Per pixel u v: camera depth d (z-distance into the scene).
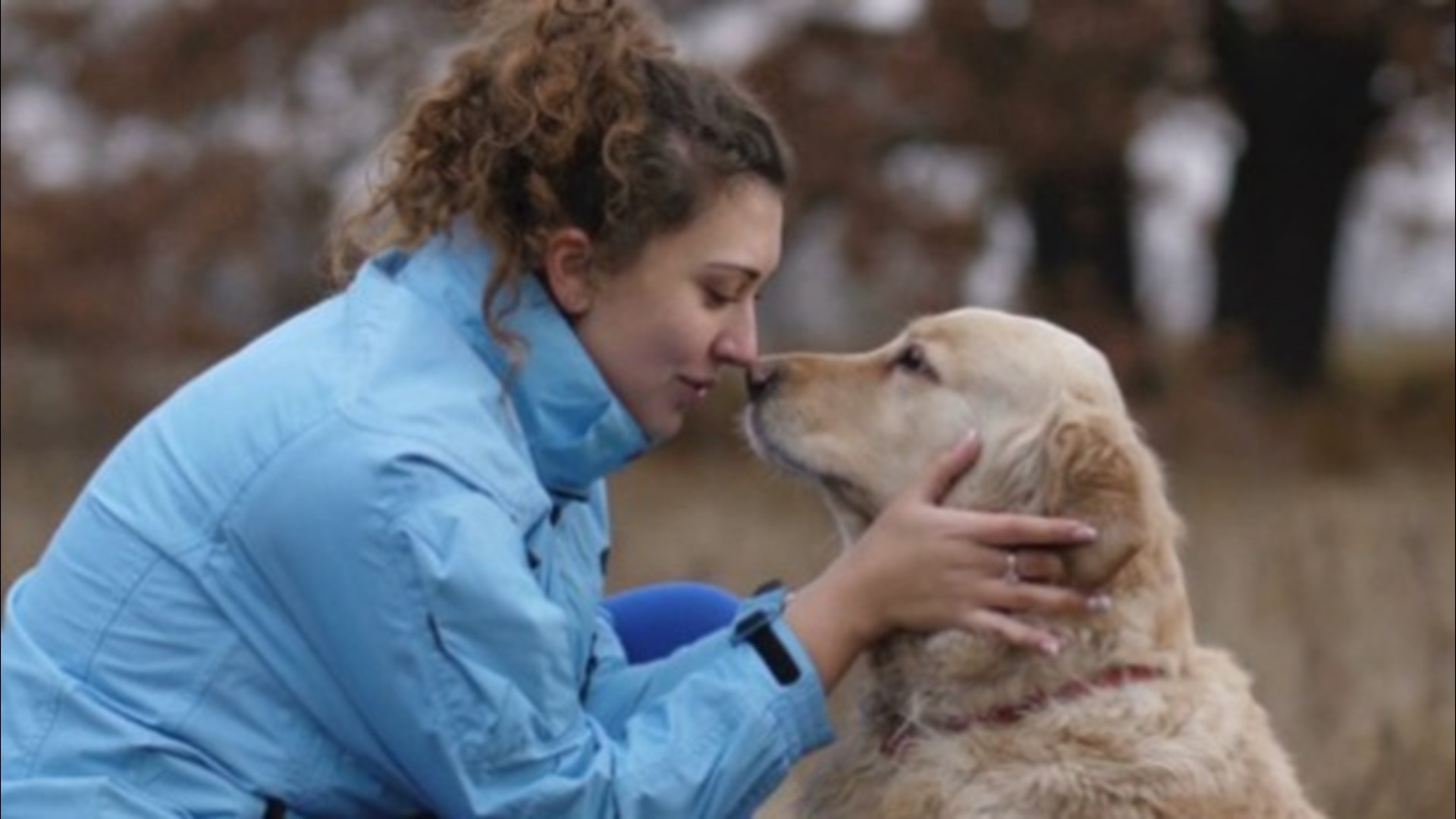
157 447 4.52
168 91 24.45
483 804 4.30
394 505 4.22
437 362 4.42
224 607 4.38
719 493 17.69
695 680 4.54
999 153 23.30
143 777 4.39
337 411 4.31
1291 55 25.48
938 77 22.69
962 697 4.93
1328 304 26.84
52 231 23.83
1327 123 26.03
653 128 4.50
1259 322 26.70
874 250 22.83
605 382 4.61
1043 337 5.03
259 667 4.39
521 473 4.39
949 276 22.83
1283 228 26.61
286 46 24.19
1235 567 12.24
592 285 4.55
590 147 4.50
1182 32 23.14
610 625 5.35
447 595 4.21
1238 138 26.50
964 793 4.84
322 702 4.38
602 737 4.46
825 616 4.61
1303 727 8.63
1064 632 4.82
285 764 4.40
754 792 4.54
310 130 24.30
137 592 4.43
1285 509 15.68
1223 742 4.81
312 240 24.19
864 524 5.31
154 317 23.88
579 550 4.76
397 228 4.64
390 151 4.71
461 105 4.59
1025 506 4.90
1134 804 4.73
